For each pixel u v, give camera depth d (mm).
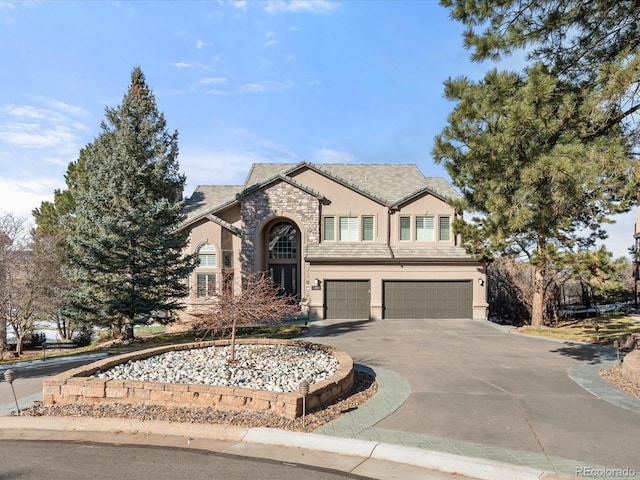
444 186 27188
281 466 5809
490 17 9875
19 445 6602
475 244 22391
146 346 17922
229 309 10789
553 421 7406
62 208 30062
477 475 5535
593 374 10945
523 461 5812
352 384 9695
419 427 7109
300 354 11461
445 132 10141
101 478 5469
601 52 9742
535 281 21719
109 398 8344
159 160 21125
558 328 20875
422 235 25266
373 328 20672
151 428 7152
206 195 28703
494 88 9336
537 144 9016
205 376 9148
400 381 10234
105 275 19469
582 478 5312
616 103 8273
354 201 25266
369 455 6156
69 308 19281
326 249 24500
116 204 19859
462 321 23016
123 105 22641
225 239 25172
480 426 7156
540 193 8797
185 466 5805
